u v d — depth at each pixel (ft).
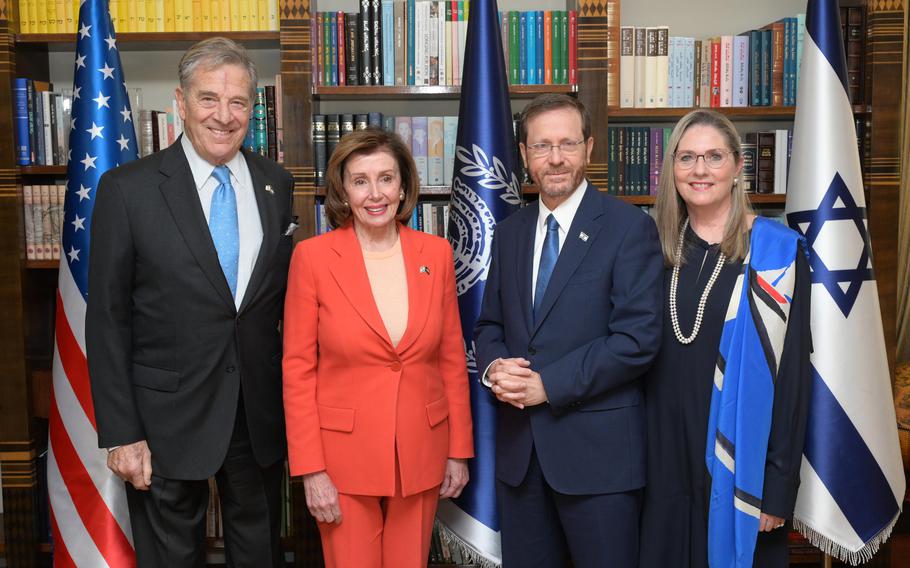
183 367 5.85
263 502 6.28
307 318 5.93
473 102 7.64
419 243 6.24
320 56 8.91
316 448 5.83
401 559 5.99
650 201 9.25
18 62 8.91
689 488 5.93
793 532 9.24
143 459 5.87
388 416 5.76
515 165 7.91
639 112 9.05
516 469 6.10
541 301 6.08
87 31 7.75
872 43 8.62
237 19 8.87
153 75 10.00
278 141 8.99
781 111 9.02
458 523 7.46
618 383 5.71
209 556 9.32
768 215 9.39
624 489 5.83
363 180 5.85
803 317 5.78
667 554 5.98
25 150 8.78
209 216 6.04
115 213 5.78
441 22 8.98
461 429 6.33
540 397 5.79
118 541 7.53
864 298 7.26
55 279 9.61
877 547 7.25
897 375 9.16
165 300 5.81
